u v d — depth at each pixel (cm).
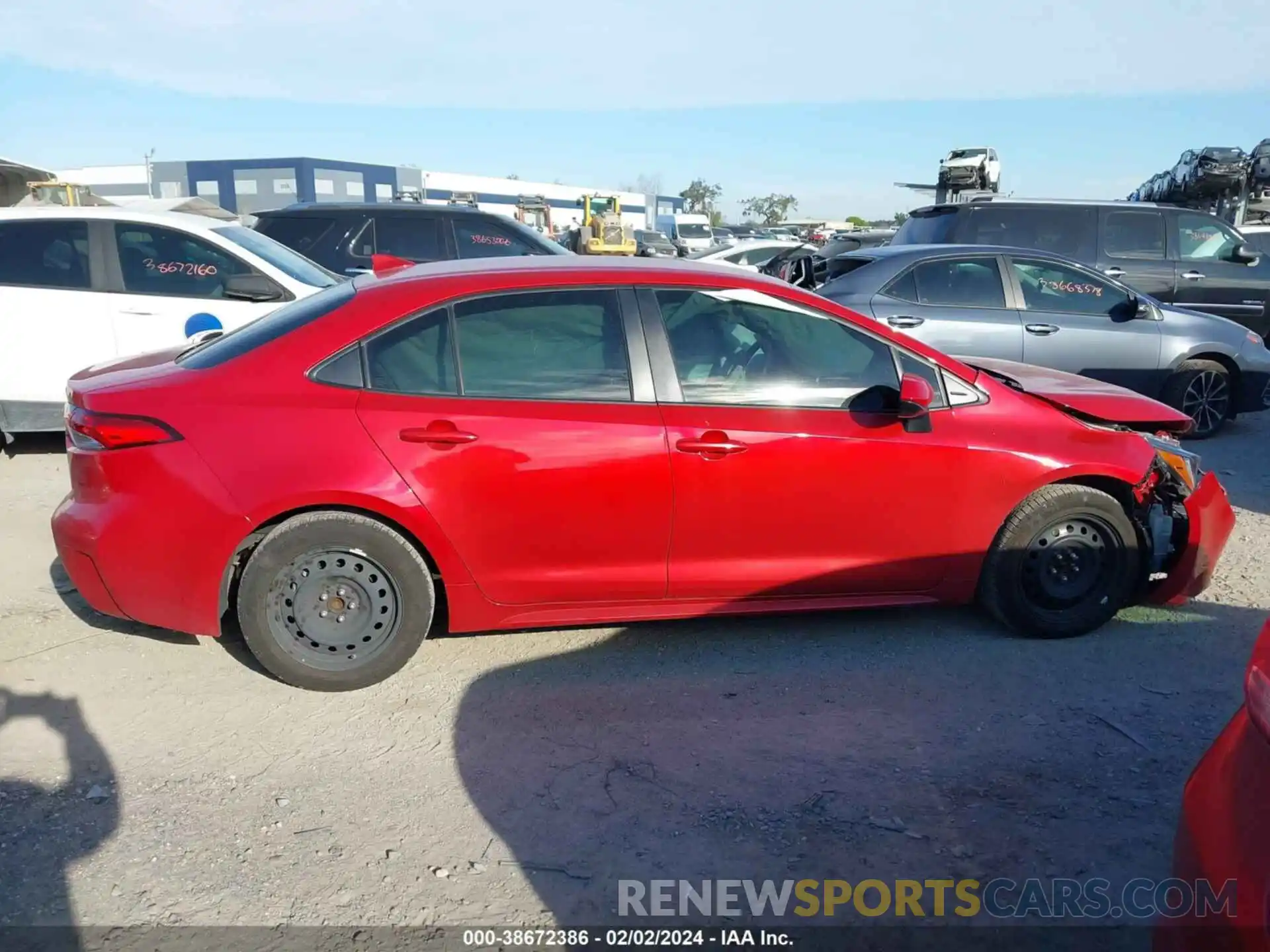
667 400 388
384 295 383
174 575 364
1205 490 440
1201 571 443
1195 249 1027
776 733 360
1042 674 406
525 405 377
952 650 428
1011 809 317
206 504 359
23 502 609
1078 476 420
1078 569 432
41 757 338
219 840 297
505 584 384
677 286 398
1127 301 802
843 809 315
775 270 1354
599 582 390
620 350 389
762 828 306
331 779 329
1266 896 177
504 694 385
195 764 336
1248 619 461
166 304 692
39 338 677
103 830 300
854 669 409
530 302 387
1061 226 1005
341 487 361
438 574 400
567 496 376
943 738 358
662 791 324
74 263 686
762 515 393
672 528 388
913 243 1044
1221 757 207
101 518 363
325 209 968
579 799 319
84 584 374
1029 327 775
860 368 409
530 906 272
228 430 361
